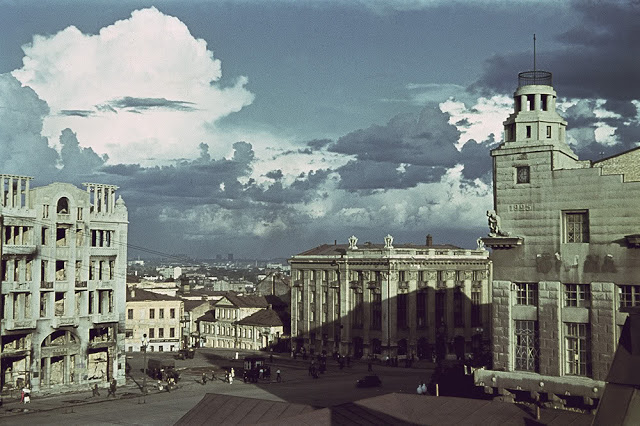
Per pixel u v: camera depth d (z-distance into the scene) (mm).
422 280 140375
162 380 107250
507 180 52969
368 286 138500
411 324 137500
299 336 152750
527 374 51031
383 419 42219
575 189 49562
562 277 49906
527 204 51844
